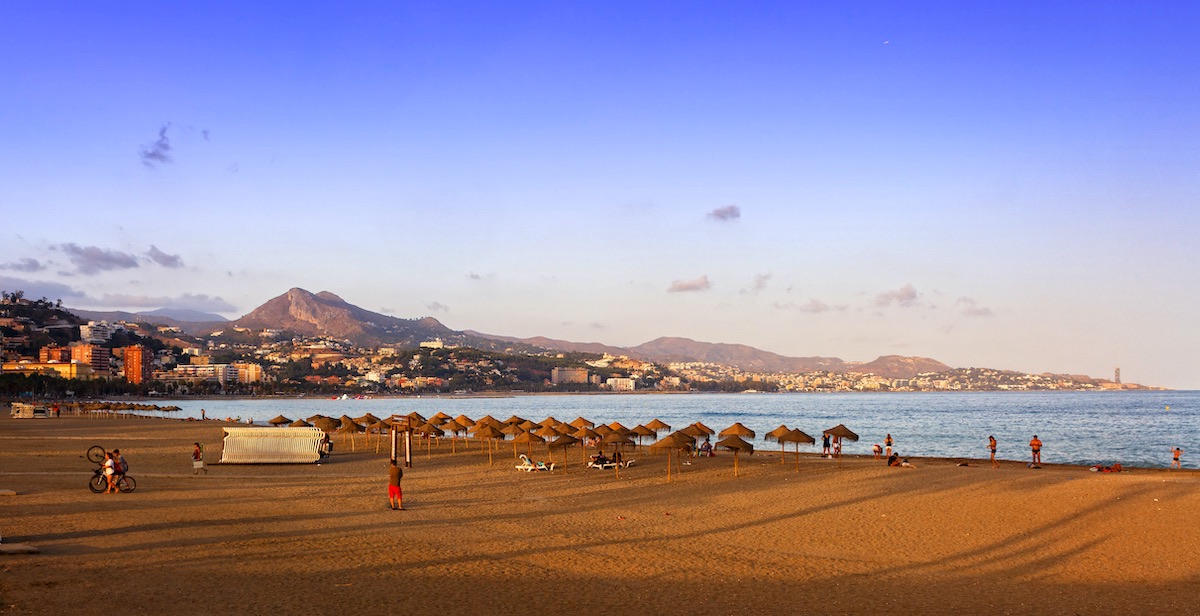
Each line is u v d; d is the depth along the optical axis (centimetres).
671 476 4256
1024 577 1989
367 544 2212
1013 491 3259
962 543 2394
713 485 3819
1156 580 1962
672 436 4184
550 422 6228
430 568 1923
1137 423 13650
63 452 5597
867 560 2170
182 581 1709
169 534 2266
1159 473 4638
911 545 2369
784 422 14938
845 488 3559
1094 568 2088
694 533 2519
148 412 18800
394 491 2947
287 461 4781
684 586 1819
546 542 2316
